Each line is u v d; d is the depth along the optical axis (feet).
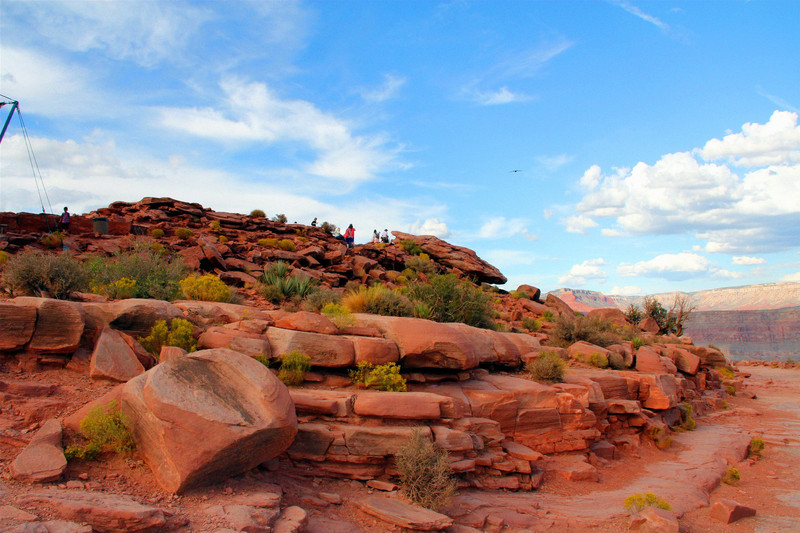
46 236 71.97
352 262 101.04
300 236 121.49
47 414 23.45
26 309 28.09
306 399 29.04
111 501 17.47
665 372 60.95
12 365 27.32
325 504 23.76
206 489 21.03
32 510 16.06
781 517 30.40
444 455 26.66
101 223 90.07
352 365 35.68
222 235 107.04
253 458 22.47
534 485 32.04
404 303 51.96
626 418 47.39
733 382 90.53
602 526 26.48
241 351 32.30
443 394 36.73
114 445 21.93
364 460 27.25
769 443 51.44
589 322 71.26
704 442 49.88
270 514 19.93
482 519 25.49
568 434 38.96
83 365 28.81
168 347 29.58
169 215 118.01
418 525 22.53
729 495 35.01
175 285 48.55
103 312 31.68
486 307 65.41
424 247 142.10
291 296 64.03
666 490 33.47
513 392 37.96
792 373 135.44
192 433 20.31
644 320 126.41
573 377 47.85
